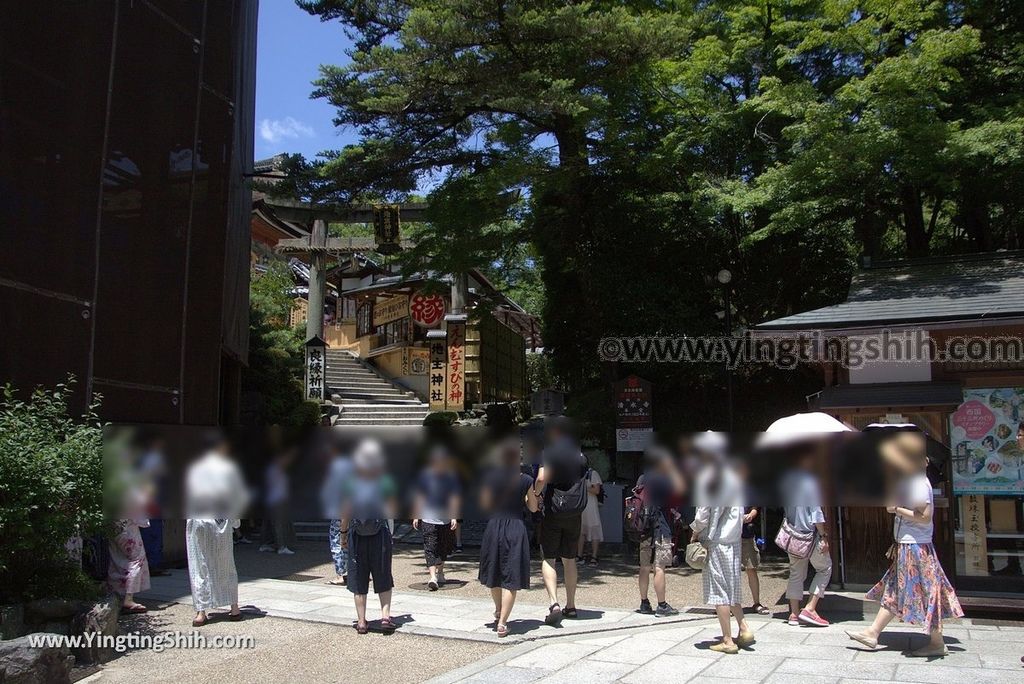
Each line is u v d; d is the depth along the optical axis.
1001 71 12.05
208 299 10.27
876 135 10.34
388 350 22.80
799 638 6.79
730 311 13.45
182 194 9.74
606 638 6.86
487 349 20.02
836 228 14.26
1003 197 12.15
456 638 6.82
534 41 11.32
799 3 13.19
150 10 9.22
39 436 6.12
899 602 6.10
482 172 12.71
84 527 6.15
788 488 7.18
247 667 5.98
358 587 7.04
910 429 6.77
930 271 9.89
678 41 11.23
